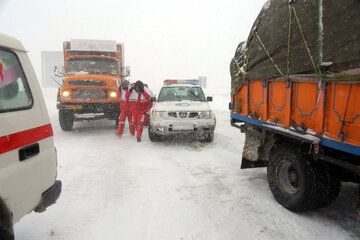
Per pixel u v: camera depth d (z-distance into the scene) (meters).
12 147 2.01
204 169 4.84
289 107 3.18
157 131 6.44
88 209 3.32
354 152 2.29
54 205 3.42
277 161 3.41
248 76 4.11
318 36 2.59
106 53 9.95
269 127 3.49
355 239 2.67
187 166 5.02
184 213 3.21
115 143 6.89
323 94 2.62
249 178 4.39
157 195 3.72
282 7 3.24
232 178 4.38
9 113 2.05
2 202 1.86
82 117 7.90
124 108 7.58
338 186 2.98
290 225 2.93
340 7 2.33
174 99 7.53
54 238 2.73
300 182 3.01
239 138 7.38
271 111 3.63
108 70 9.53
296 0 2.94
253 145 4.11
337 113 2.48
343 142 2.40
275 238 2.70
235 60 4.81
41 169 2.37
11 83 2.16
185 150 6.17
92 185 4.07
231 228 2.88
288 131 3.15
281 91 3.37
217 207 3.36
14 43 2.31
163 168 4.89
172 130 6.34
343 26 2.30
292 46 3.01
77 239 2.71
